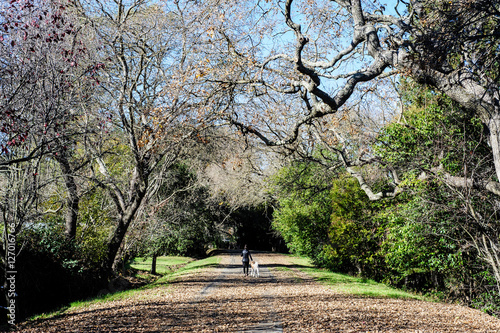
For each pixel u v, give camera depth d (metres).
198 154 19.30
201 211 33.16
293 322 9.60
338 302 12.96
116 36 15.05
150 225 22.55
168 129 14.50
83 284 15.96
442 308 13.11
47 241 14.38
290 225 30.12
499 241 12.99
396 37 9.05
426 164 14.08
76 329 8.90
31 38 8.89
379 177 18.69
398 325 9.71
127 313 10.83
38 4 9.59
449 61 8.70
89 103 11.85
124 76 15.89
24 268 13.16
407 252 16.50
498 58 8.70
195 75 11.32
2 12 8.87
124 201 17.70
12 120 8.61
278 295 14.54
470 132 14.60
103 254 16.86
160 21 15.53
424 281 20.59
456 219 13.66
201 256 51.69
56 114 9.29
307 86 8.12
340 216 23.75
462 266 15.61
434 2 8.66
